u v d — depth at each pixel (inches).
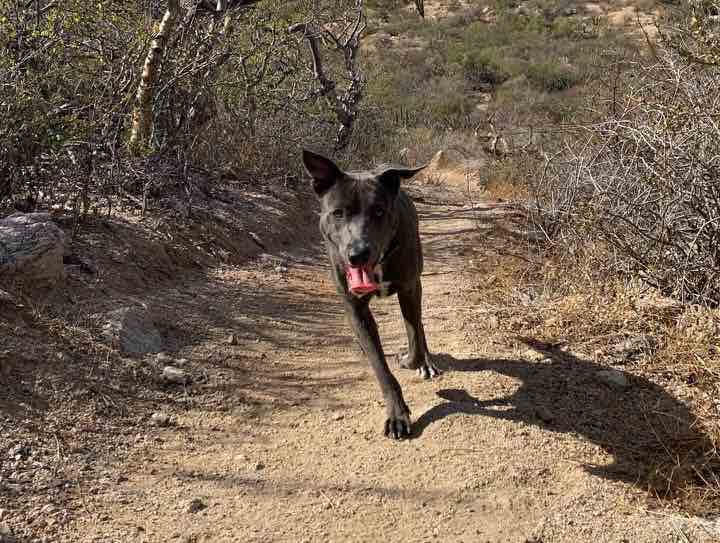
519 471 74.4
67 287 97.6
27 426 77.0
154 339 96.9
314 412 87.7
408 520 69.9
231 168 184.7
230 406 88.4
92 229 113.9
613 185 115.4
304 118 224.7
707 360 88.5
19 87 105.3
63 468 73.8
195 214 139.2
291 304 120.0
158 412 85.0
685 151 101.3
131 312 97.4
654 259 107.0
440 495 72.3
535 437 78.8
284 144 202.8
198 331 103.0
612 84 137.2
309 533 68.8
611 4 626.5
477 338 102.5
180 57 145.0
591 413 83.4
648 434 80.1
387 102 435.2
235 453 79.8
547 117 296.5
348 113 257.3
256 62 185.9
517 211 181.3
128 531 68.1
